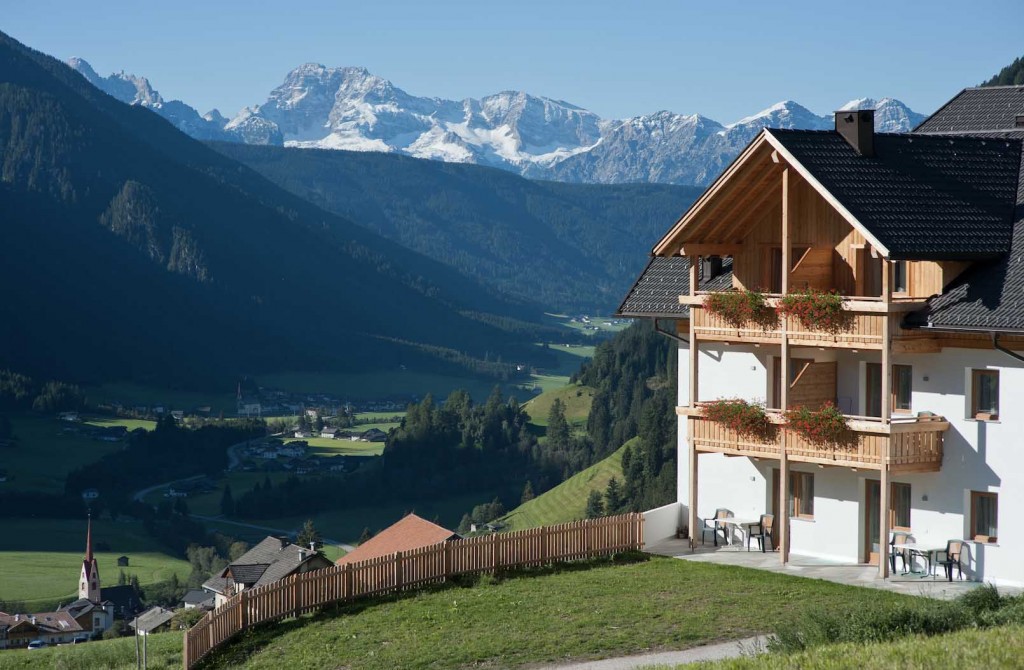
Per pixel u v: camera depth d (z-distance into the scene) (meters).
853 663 19.28
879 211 31.36
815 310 31.98
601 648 27.03
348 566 32.50
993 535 31.17
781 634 23.05
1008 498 30.56
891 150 33.81
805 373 34.09
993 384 31.06
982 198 33.66
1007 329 29.52
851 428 31.61
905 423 31.09
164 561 191.75
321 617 31.41
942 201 32.78
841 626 22.83
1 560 187.25
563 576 33.97
